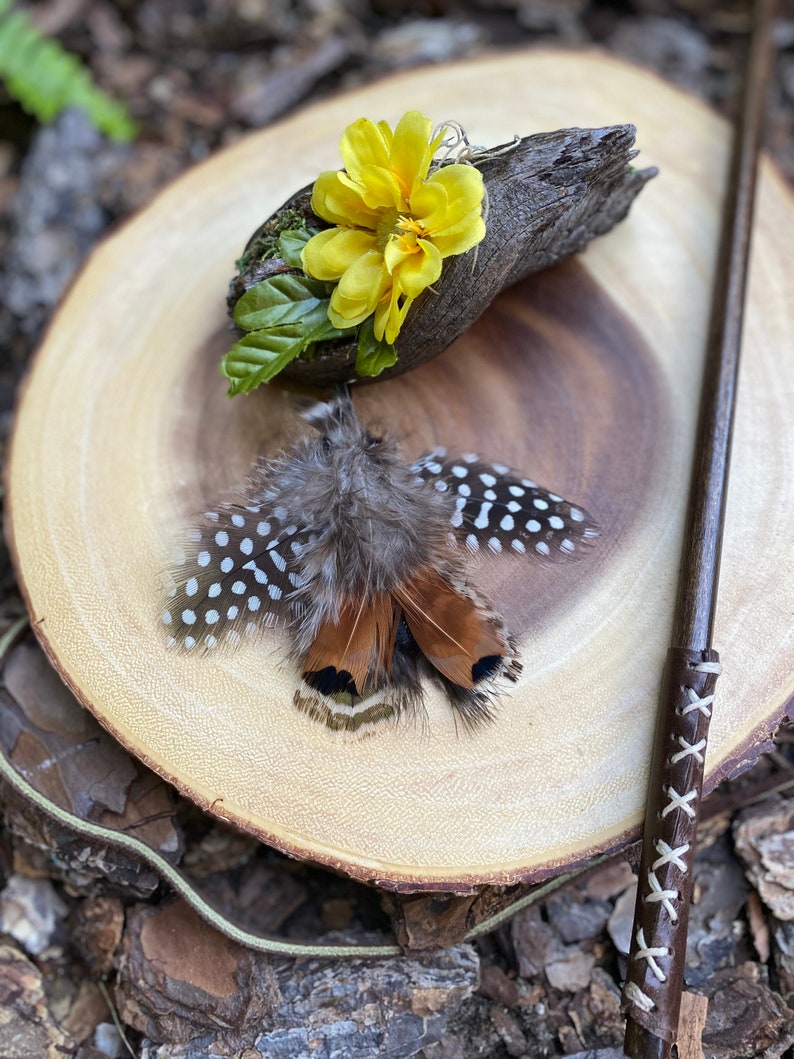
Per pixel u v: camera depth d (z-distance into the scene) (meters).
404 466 0.30
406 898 0.30
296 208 0.29
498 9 0.56
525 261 0.31
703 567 0.28
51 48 0.47
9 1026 0.31
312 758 0.27
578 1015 0.32
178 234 0.35
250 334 0.28
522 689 0.28
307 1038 0.29
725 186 0.36
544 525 0.30
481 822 0.27
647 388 0.32
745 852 0.33
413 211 0.26
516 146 0.28
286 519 0.29
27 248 0.47
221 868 0.34
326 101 0.38
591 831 0.27
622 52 0.55
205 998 0.29
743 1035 0.30
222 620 0.29
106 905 0.32
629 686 0.28
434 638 0.28
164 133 0.51
